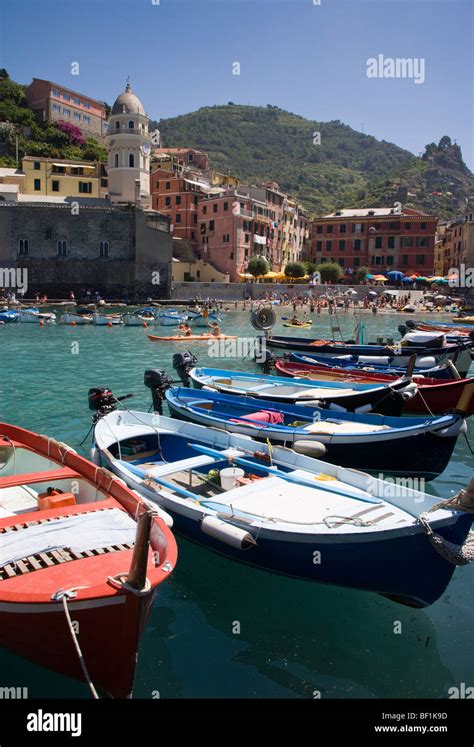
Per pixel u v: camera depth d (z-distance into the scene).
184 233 86.56
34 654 5.99
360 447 11.09
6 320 45.81
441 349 22.55
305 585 8.03
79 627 5.55
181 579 8.19
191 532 8.31
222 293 74.31
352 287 80.19
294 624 7.18
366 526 7.15
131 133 70.44
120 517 7.19
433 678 6.23
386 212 94.12
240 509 8.01
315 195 174.00
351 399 14.30
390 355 23.69
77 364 26.31
